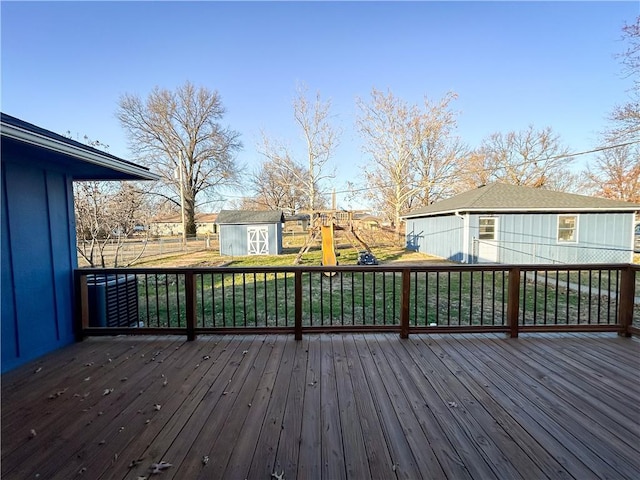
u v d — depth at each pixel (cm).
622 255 1195
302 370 278
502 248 1201
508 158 2495
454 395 234
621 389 242
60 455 172
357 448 176
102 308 382
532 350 322
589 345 336
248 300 637
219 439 185
